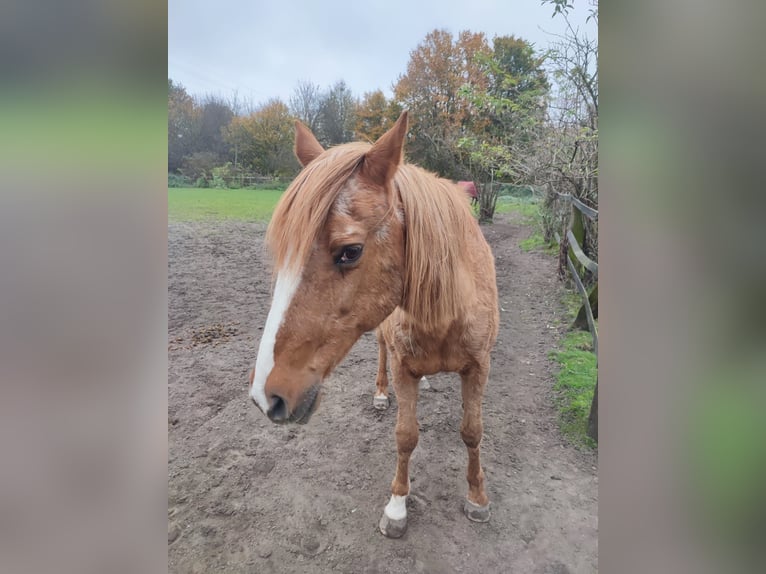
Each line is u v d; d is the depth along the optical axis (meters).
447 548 1.96
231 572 1.86
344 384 3.55
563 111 5.93
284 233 1.30
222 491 2.32
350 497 2.29
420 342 1.74
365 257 1.36
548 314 5.00
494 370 3.69
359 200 1.32
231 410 3.10
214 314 4.96
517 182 7.61
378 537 2.03
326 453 2.65
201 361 3.84
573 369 3.54
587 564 1.87
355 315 1.40
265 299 5.49
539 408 3.08
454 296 1.62
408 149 14.43
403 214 1.49
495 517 2.13
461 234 1.68
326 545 1.99
